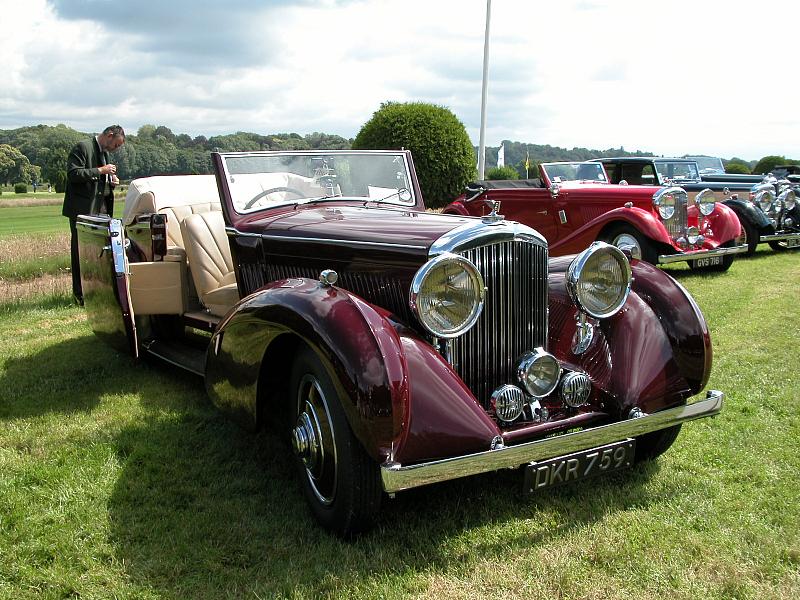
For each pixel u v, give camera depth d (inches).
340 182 171.5
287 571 99.7
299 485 127.3
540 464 104.7
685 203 344.2
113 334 180.5
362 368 95.9
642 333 124.1
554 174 383.9
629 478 128.3
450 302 108.7
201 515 116.0
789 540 106.6
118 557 104.1
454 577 98.6
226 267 186.9
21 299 304.0
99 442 147.0
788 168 716.0
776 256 426.9
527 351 119.6
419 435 98.9
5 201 1894.7
